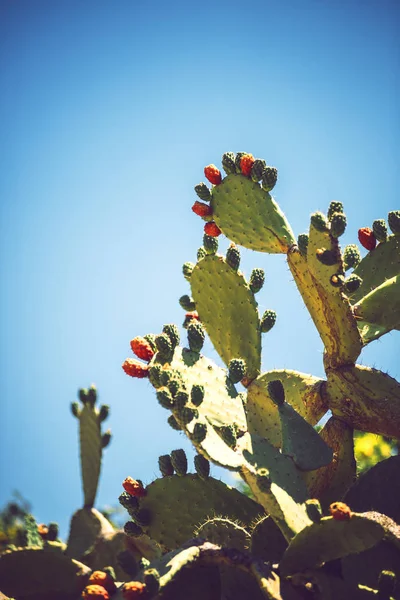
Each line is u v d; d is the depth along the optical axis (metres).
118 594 3.31
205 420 3.82
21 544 4.36
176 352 4.09
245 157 4.95
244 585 3.47
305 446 3.81
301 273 4.50
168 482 4.01
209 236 4.79
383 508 3.71
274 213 4.84
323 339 4.42
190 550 3.33
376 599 3.36
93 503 4.64
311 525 3.29
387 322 4.55
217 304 4.59
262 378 4.50
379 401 4.26
